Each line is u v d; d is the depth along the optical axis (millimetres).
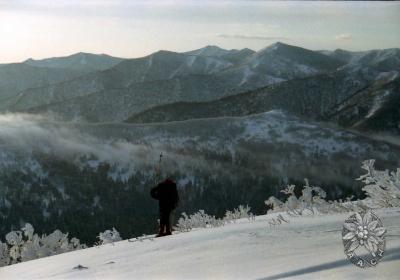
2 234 105312
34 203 118250
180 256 5547
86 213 114062
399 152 150250
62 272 6031
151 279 4430
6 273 7062
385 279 3154
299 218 6684
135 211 118125
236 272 4105
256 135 176875
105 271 5477
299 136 171500
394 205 6156
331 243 4539
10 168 142750
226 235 6477
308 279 3441
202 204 120438
